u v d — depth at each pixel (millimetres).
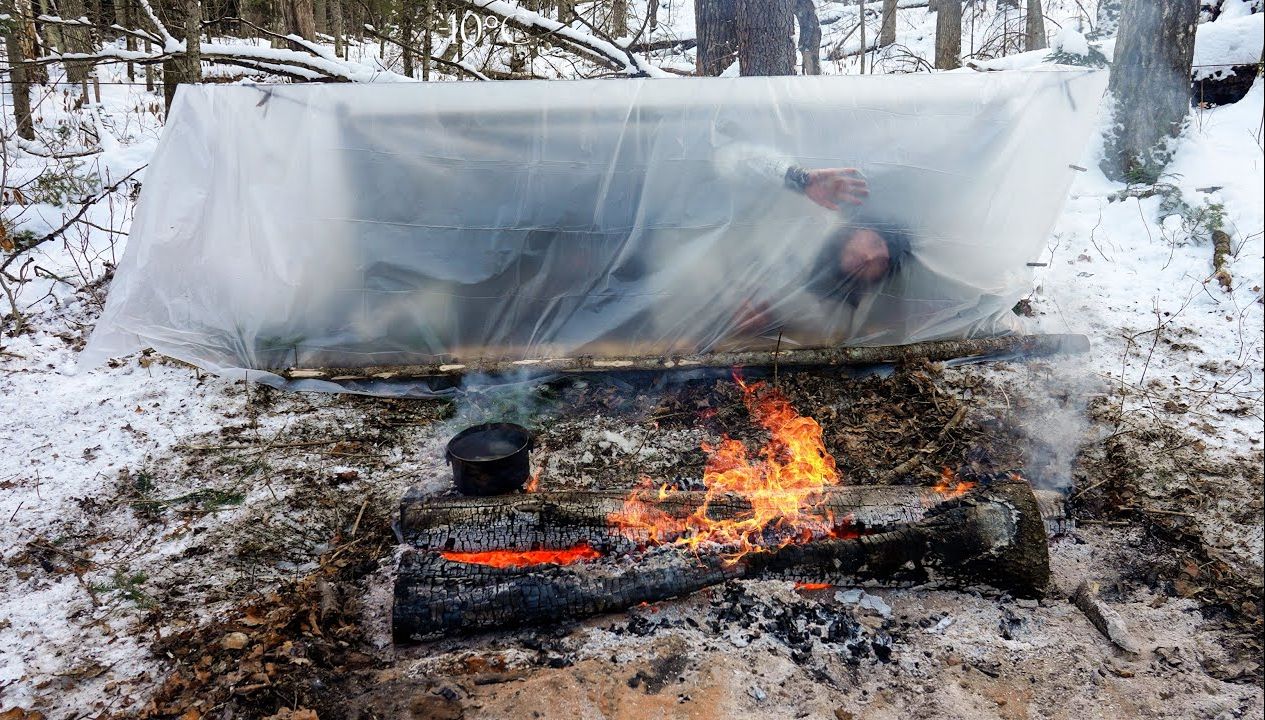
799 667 2354
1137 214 5980
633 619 2529
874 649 2418
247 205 3844
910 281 4125
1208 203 5746
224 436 3713
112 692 2297
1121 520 3018
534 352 4156
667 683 2293
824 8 16078
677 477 3314
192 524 3080
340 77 5668
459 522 2654
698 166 3809
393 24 7062
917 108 3789
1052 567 2791
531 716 2180
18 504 3186
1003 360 4305
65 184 6820
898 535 2592
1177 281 5207
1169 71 6371
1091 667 2359
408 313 4055
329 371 4125
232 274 3973
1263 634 2473
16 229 6023
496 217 3873
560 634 2484
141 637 2508
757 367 4145
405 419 3891
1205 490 3182
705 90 3709
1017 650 2426
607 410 3906
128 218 6562
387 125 3719
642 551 2645
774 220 3898
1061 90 3754
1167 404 3846
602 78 3742
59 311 5027
